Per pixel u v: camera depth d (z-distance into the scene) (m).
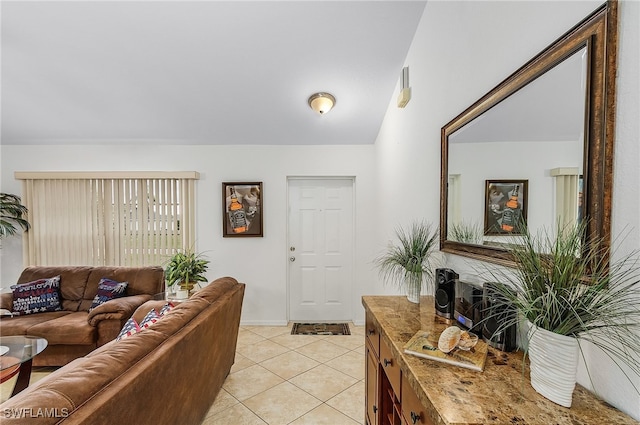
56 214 3.60
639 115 0.65
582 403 0.72
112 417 0.87
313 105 2.80
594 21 0.73
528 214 0.94
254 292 3.69
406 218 2.27
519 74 0.98
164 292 3.22
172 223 3.62
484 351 0.97
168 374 1.21
